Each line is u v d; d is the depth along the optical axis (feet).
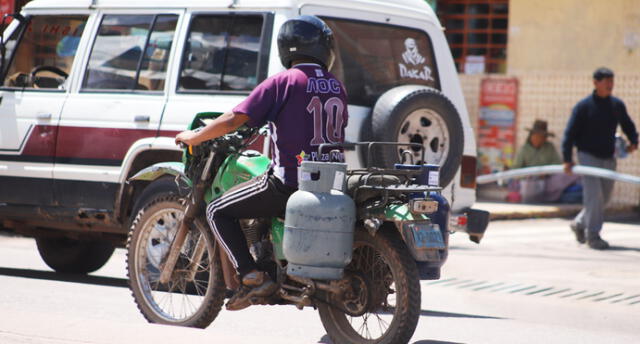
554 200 198.59
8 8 142.61
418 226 61.26
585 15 199.82
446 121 92.17
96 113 94.43
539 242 150.30
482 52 210.38
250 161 68.54
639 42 195.93
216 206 67.31
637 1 195.72
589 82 199.82
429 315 87.25
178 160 89.97
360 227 64.34
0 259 119.55
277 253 66.33
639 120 196.65
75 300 87.25
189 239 74.74
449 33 213.05
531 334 78.38
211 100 89.71
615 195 200.23
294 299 65.77
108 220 93.25
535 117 204.23
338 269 62.18
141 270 74.49
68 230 101.65
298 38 65.57
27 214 97.96
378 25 94.84
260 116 64.54
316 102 64.80
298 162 64.39
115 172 92.48
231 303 68.23
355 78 92.07
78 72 97.35
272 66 87.92
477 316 88.02
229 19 91.09
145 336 62.49
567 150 145.59
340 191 62.34
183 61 92.32
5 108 99.40
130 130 92.17
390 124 88.53
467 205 98.37
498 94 207.00
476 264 126.00
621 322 87.61
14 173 98.43
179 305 85.76
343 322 67.21
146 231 74.28
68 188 95.25
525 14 204.64
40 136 96.99
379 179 63.77
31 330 63.52
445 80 99.50
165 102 91.50
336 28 91.45
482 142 208.74
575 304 97.40
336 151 64.03
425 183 65.26
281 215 66.80
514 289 106.52
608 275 117.80
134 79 94.48
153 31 94.84
